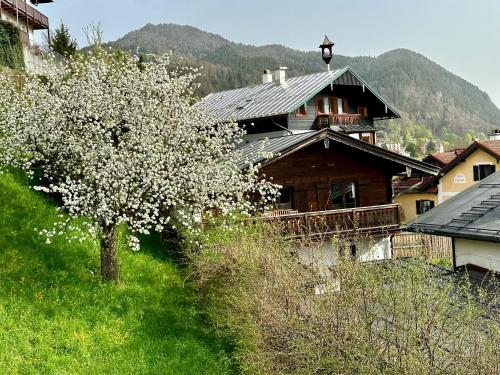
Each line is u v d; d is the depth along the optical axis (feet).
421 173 68.44
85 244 42.91
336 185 66.85
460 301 27.81
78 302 35.50
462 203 40.16
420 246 30.81
